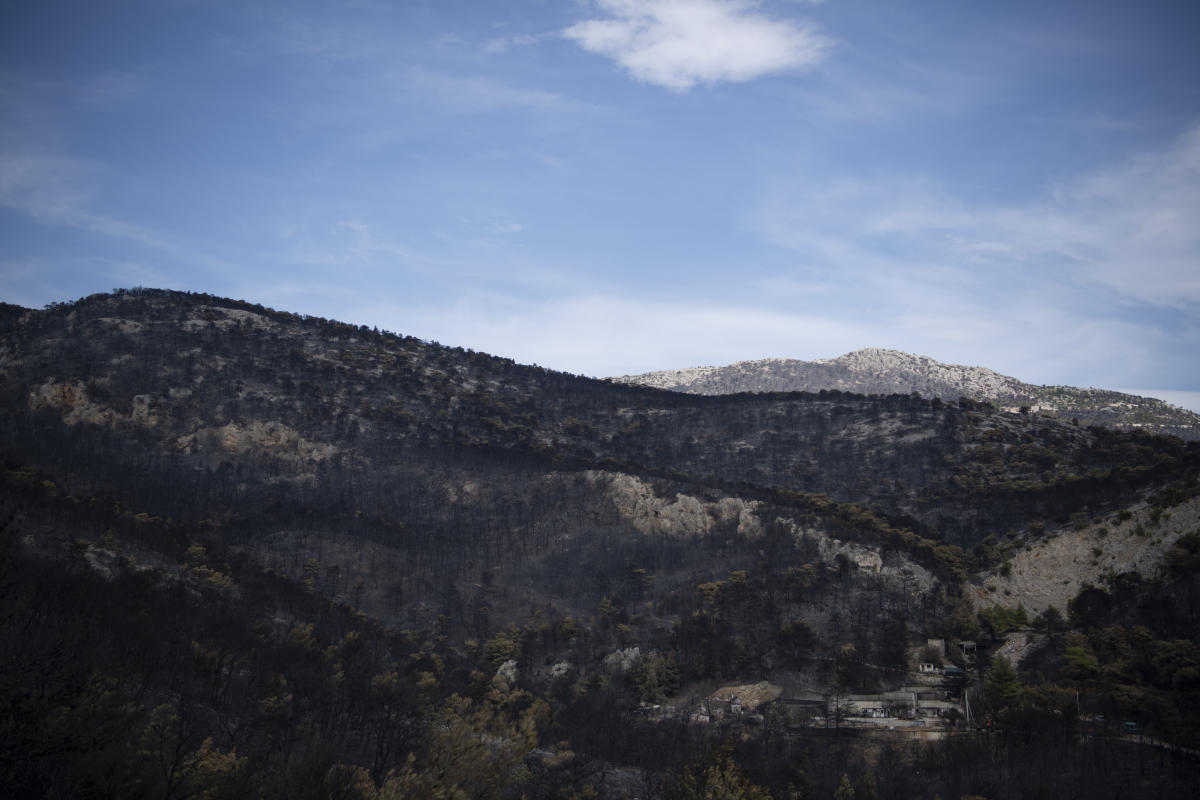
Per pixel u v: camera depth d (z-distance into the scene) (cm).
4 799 6750
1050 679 19350
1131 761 14475
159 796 7250
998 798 13350
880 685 19688
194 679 13500
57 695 6569
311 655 16850
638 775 14450
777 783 13488
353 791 8856
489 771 8088
